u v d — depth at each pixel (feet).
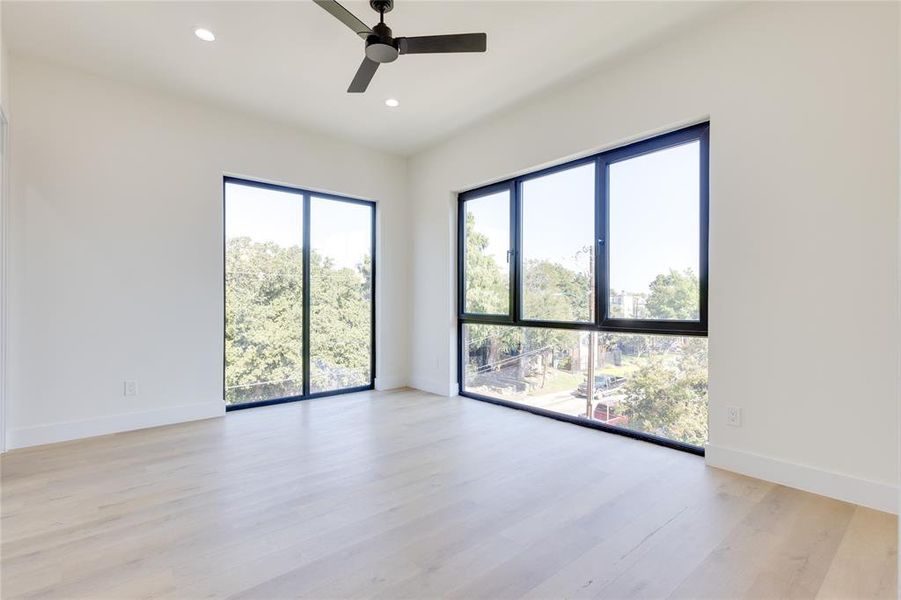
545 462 9.30
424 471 8.81
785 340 8.04
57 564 5.69
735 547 6.06
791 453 7.98
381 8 7.89
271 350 14.46
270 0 8.17
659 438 10.46
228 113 13.08
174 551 6.00
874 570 5.52
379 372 16.83
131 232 11.51
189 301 12.42
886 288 7.02
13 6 8.30
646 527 6.59
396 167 17.19
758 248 8.36
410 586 5.28
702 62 9.09
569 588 5.23
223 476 8.55
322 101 12.47
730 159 8.70
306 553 5.96
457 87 11.62
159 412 11.93
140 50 9.90
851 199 7.33
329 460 9.42
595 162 11.68
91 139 10.96
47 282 10.41
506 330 14.37
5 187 9.74
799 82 7.85
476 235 15.37
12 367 10.00
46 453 9.75
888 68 7.01
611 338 11.53
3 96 9.37
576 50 9.89
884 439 7.05
